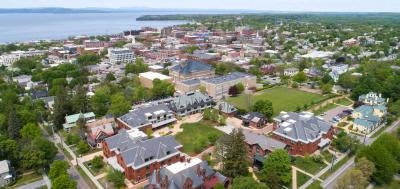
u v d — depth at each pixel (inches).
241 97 7755.9
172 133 5442.9
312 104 6988.2
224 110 6333.7
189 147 4894.2
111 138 4490.7
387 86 7135.8
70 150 4840.1
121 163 4060.0
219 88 7652.6
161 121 5693.9
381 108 6028.5
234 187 3314.5
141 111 5590.6
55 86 7539.4
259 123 5698.8
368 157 3973.9
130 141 4308.6
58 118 5689.0
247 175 3986.2
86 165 4357.8
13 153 4232.3
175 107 6279.5
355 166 3986.2
